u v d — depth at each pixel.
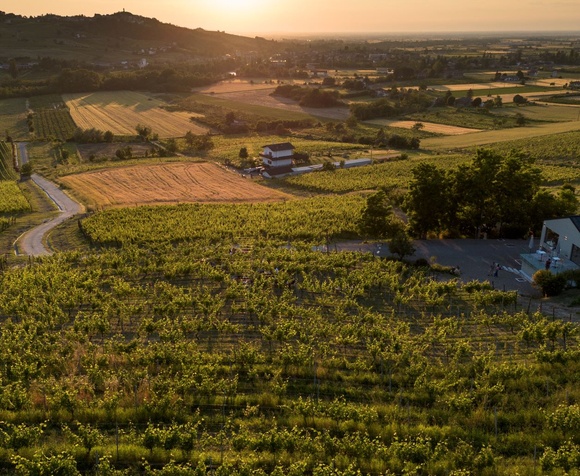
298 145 157.25
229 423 30.03
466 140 157.12
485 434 28.70
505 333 43.31
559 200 68.50
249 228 77.81
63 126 185.00
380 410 31.25
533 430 28.88
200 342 42.34
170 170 127.44
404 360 37.44
